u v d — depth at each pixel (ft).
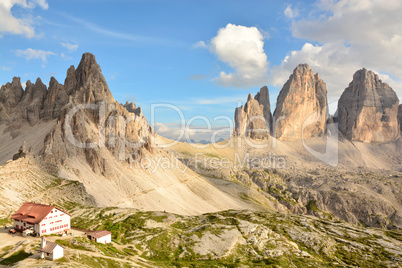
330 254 614.34
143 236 588.91
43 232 449.89
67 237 452.76
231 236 582.35
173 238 572.10
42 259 338.54
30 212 468.34
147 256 493.77
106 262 374.22
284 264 501.15
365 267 566.36
